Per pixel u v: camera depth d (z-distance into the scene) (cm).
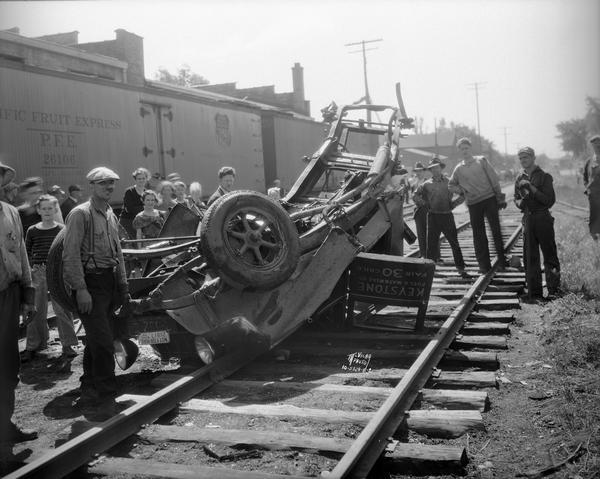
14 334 438
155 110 1516
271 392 503
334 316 686
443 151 11025
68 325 630
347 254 642
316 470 360
